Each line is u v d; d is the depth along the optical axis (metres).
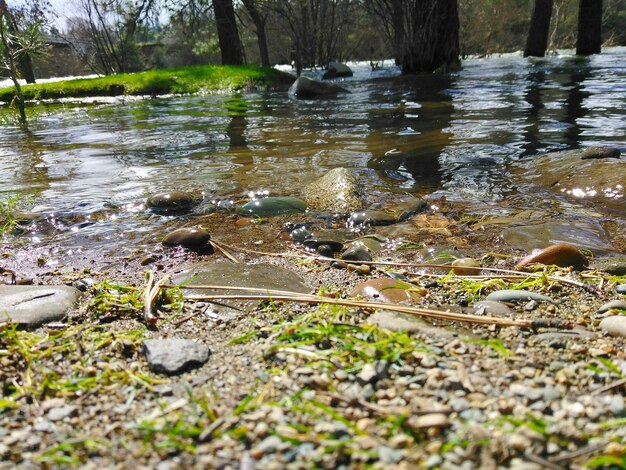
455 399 1.48
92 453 1.34
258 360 1.81
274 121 7.64
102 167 5.22
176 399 1.60
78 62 27.02
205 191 4.35
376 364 1.66
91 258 3.16
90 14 20.42
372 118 7.45
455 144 5.57
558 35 27.83
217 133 6.84
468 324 2.10
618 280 2.63
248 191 4.32
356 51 23.39
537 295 2.40
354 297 2.43
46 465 1.30
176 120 8.20
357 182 4.26
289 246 3.29
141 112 9.48
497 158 4.99
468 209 3.82
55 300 2.38
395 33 15.02
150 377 1.74
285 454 1.28
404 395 1.53
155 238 3.46
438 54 14.55
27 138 7.10
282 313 2.25
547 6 18.73
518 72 12.99
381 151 5.42
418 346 1.82
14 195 4.38
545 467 1.21
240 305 2.35
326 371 1.68
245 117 8.19
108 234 3.55
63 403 1.58
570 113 6.95
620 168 4.10
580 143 5.30
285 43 28.70
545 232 3.35
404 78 13.44
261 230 3.55
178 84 13.26
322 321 2.04
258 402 1.52
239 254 3.18
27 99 13.06
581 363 1.72
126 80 13.55
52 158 5.71
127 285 2.68
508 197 4.04
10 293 2.44
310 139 6.16
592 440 1.30
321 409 1.45
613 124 6.09
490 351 1.81
